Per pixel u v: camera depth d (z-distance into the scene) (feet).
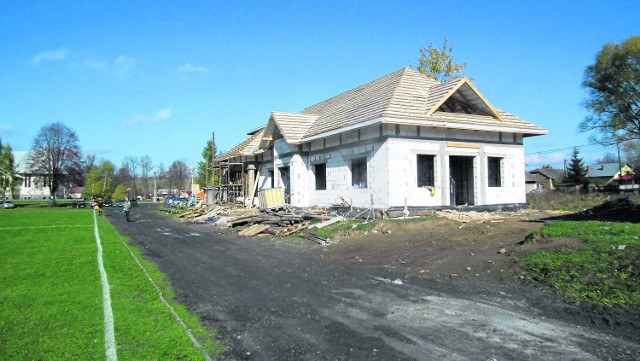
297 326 20.40
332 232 52.11
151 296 26.22
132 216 122.11
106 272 33.78
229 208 96.78
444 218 54.39
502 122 67.00
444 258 34.17
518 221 50.72
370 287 27.66
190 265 38.01
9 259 40.75
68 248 49.16
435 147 61.77
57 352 17.20
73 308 23.40
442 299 24.31
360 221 56.34
